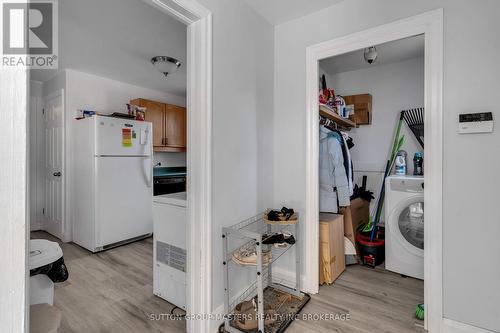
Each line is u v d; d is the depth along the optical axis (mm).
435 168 1494
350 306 1843
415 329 1585
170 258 1899
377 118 3139
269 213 1868
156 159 4426
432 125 1500
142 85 4043
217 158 1585
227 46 1645
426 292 1547
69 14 2029
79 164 3129
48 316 877
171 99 4578
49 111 3598
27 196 492
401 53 2758
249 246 1790
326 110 2350
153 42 2559
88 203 2994
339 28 1841
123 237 3168
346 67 3170
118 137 3129
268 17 2014
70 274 2375
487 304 1370
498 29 1327
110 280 2266
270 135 2139
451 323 1463
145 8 1959
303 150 2043
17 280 480
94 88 3545
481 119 1358
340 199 2371
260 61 1985
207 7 1486
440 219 1482
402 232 2346
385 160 3090
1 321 463
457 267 1445
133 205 3281
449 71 1452
